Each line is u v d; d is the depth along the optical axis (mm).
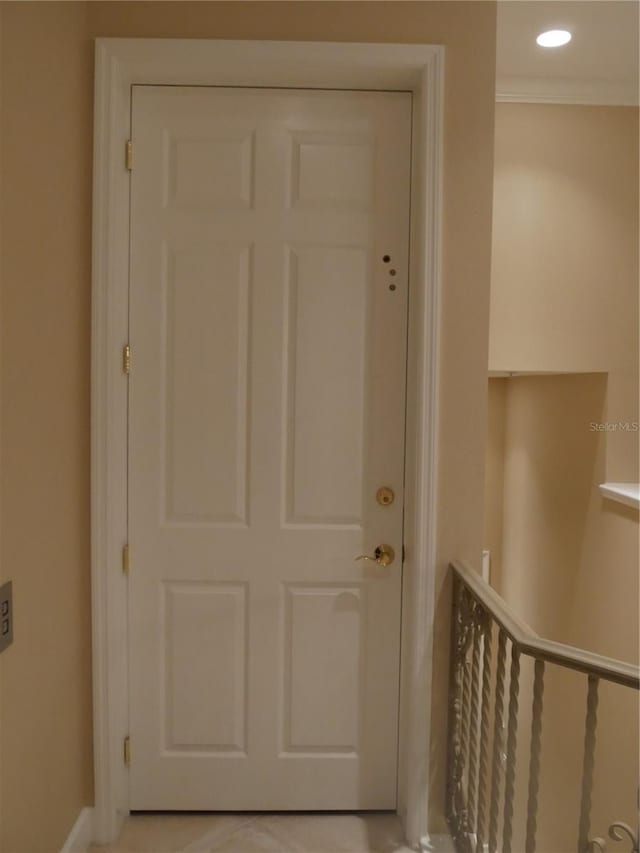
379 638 1933
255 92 1852
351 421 1897
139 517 1893
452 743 1821
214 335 1871
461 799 1777
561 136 2598
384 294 1883
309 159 1863
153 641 1913
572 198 2611
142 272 1857
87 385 1762
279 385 1886
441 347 1806
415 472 1828
